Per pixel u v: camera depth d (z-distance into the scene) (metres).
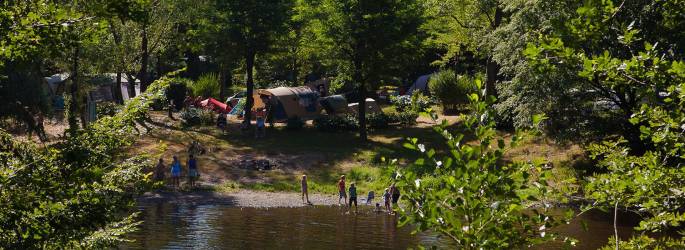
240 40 49.44
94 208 7.48
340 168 42.75
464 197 5.14
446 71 56.47
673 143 6.25
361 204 36.00
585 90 32.25
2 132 7.89
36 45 6.76
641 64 5.87
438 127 5.43
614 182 6.27
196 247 22.88
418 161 5.44
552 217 5.66
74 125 7.95
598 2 5.94
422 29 50.34
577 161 37.75
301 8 49.16
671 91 5.66
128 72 48.66
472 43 50.97
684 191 6.14
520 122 35.81
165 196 35.78
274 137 49.47
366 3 47.09
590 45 6.44
